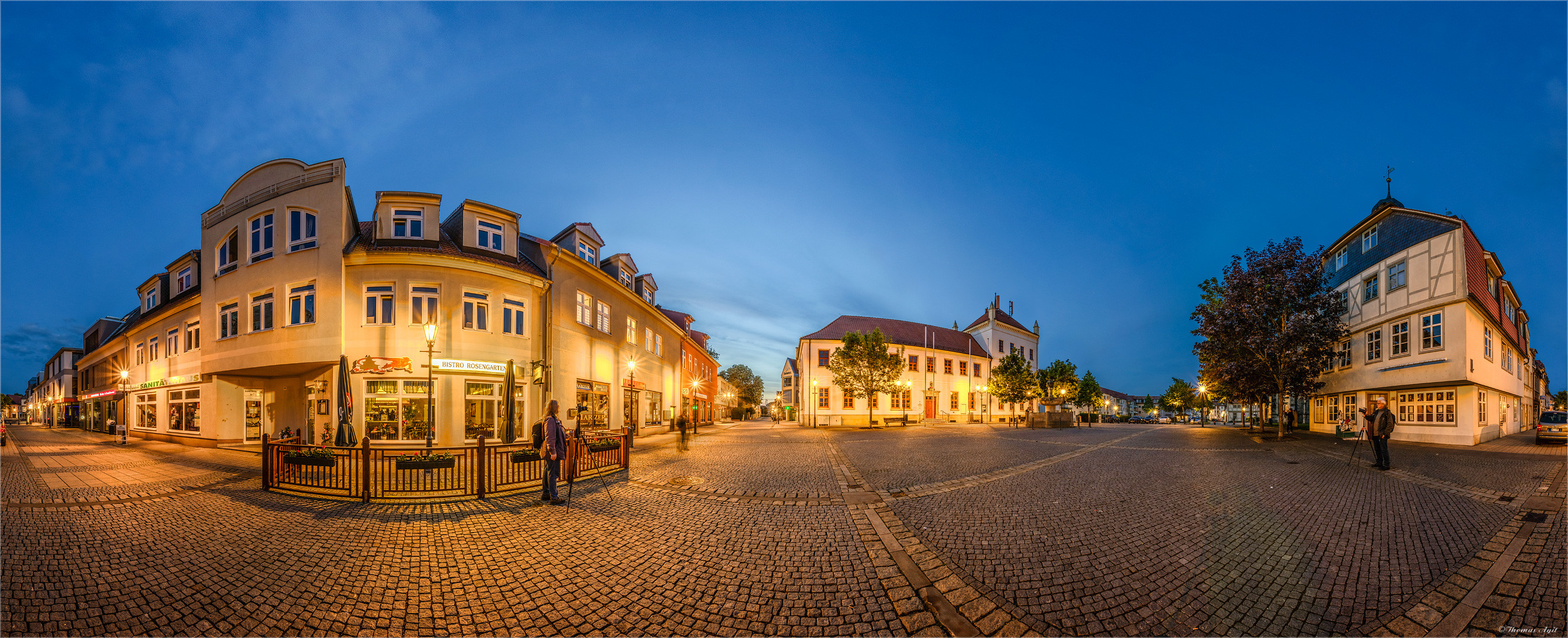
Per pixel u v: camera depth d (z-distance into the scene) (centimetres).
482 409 1623
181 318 2092
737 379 8125
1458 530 630
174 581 482
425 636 384
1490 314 2038
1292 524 672
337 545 589
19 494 882
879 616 414
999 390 4481
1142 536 620
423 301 1586
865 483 1012
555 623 401
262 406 1908
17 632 380
